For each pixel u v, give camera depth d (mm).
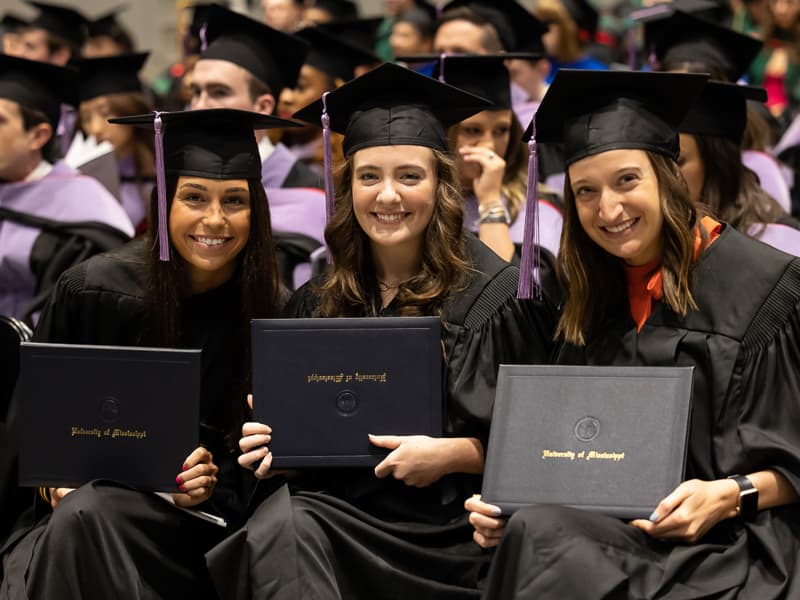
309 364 3250
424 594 3137
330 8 7652
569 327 3279
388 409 3242
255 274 3656
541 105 3250
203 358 3715
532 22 5641
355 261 3512
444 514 3326
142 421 3283
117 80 6031
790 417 3018
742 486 2916
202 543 3473
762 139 5105
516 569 2781
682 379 2984
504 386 3117
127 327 3721
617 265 3279
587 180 3133
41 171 5242
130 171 5961
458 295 3434
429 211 3412
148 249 3650
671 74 3080
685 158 4016
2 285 5164
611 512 2859
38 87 5078
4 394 3875
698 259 3164
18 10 10367
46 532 3164
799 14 6562
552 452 2980
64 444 3307
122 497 3246
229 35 5172
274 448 3234
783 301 3062
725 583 2822
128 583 3143
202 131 3574
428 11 7449
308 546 3080
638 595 2762
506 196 4660
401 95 3438
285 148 5426
